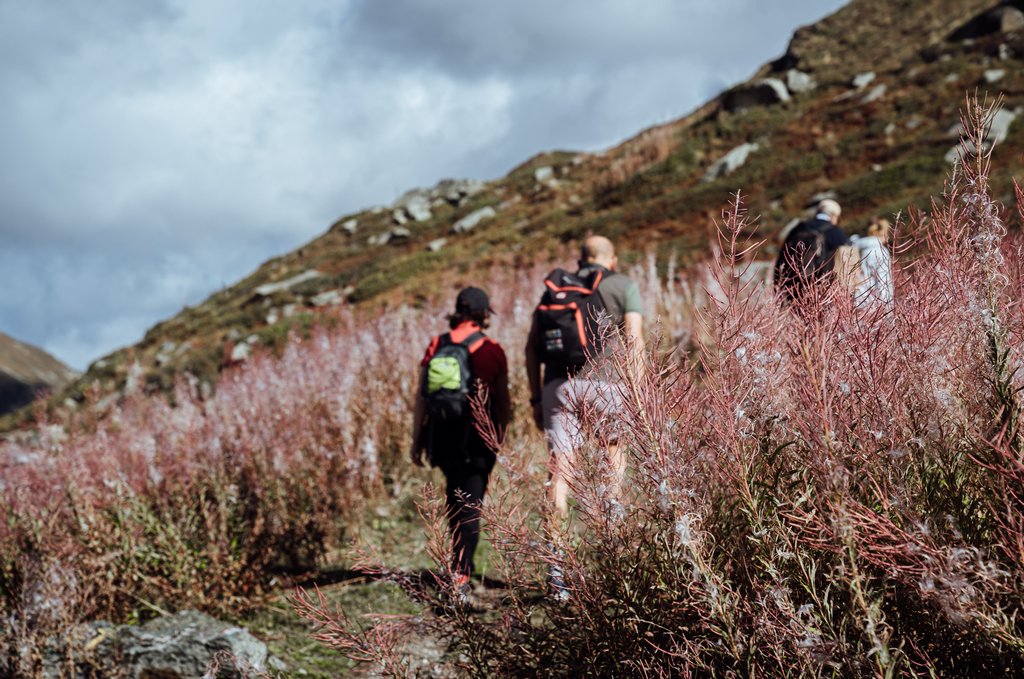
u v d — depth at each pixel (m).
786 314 1.83
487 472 3.72
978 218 1.60
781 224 18.31
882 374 1.65
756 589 1.56
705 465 1.79
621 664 1.76
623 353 1.88
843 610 1.53
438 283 21.94
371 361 6.75
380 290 24.42
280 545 4.52
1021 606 1.36
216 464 4.64
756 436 1.70
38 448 4.93
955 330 1.71
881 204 17.70
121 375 21.62
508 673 1.96
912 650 1.49
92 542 3.89
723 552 1.72
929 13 35.88
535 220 28.86
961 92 23.84
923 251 1.88
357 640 2.04
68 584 3.57
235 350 18.58
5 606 3.69
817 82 32.56
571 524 2.11
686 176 27.12
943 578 1.34
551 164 42.66
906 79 27.27
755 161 25.20
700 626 1.70
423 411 3.85
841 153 22.77
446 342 3.91
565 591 1.97
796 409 1.71
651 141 32.31
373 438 5.61
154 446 5.11
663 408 1.76
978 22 30.08
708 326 1.88
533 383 3.67
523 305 7.12
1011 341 1.63
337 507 4.69
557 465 2.03
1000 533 1.44
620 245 21.61
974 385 1.63
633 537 1.88
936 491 1.57
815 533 1.54
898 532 1.43
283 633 3.58
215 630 3.25
